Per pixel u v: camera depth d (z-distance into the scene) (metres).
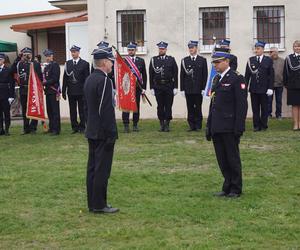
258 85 14.62
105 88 7.58
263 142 12.95
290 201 8.22
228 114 8.41
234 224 7.21
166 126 15.09
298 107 14.76
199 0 18.08
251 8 17.95
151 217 7.59
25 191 9.05
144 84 15.22
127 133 14.84
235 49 18.06
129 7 18.27
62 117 19.55
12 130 16.53
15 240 6.82
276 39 18.05
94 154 7.80
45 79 15.22
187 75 14.91
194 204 8.15
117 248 6.44
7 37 25.12
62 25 22.44
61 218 7.64
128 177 9.80
